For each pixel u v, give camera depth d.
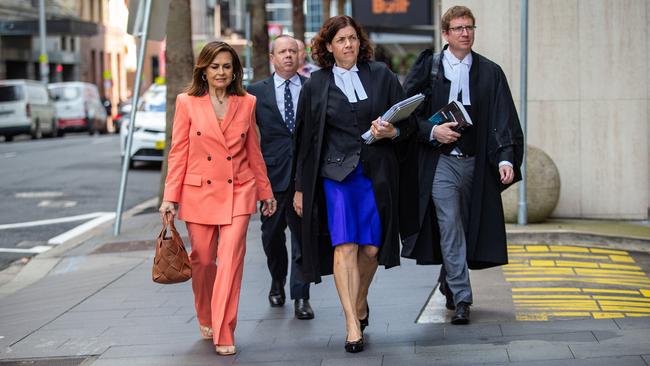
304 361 6.60
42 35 56.12
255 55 22.64
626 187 11.91
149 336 7.66
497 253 7.36
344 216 6.71
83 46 71.38
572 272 9.23
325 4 38.03
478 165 7.36
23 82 41.88
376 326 7.52
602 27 11.82
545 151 12.00
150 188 20.05
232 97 7.10
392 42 37.09
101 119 51.25
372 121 6.77
